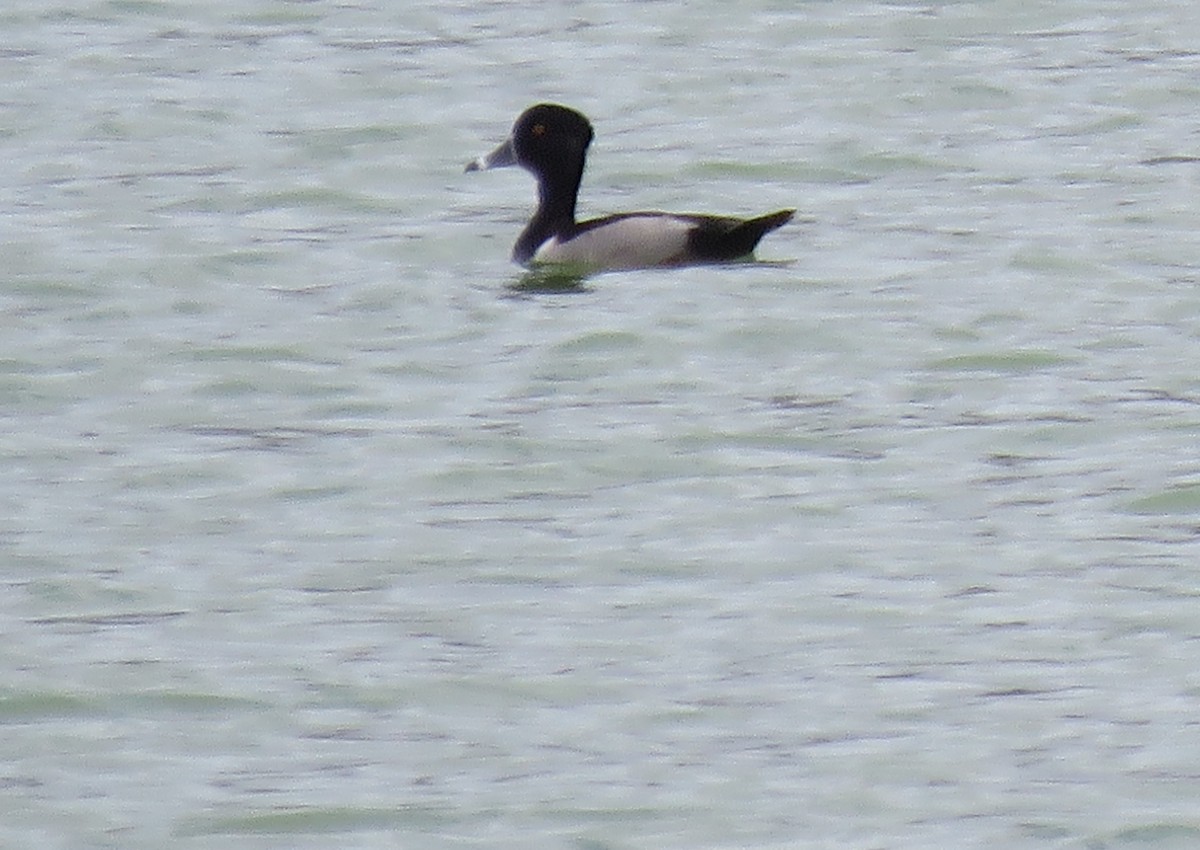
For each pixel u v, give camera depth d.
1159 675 13.62
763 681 13.67
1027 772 12.58
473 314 20.38
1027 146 25.70
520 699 13.52
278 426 17.95
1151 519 15.84
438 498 16.50
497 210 23.75
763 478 16.72
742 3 32.19
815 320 19.95
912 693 13.48
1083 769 12.59
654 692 13.55
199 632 14.42
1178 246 21.89
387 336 19.88
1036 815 12.14
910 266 21.45
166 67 29.31
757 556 15.40
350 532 15.92
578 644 14.17
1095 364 18.92
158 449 17.50
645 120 27.08
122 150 25.98
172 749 13.06
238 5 32.28
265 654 14.12
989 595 14.74
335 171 25.12
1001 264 21.45
